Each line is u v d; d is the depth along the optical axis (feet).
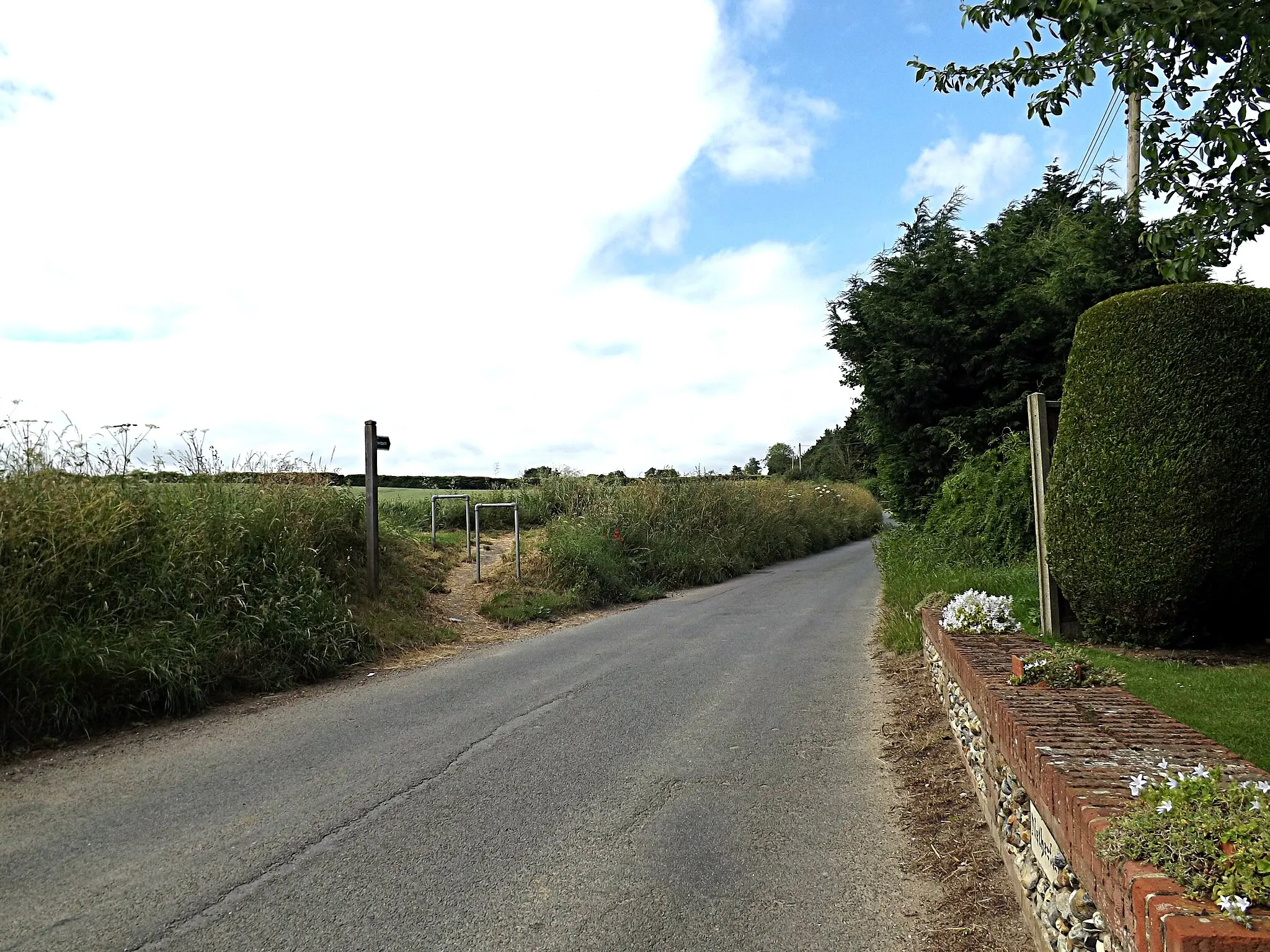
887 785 16.25
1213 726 14.05
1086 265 44.37
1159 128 15.89
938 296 47.26
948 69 16.96
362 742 19.89
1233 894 5.90
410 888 12.22
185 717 22.74
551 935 10.88
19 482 25.36
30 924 11.37
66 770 18.43
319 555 33.58
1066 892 8.70
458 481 88.58
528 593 43.21
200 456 33.01
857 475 173.99
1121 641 21.52
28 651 21.02
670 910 11.49
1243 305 19.74
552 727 20.70
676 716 21.48
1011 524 36.11
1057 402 24.18
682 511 63.05
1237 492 19.45
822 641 32.19
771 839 13.80
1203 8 11.73
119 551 25.79
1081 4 12.28
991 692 13.10
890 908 11.42
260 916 11.46
